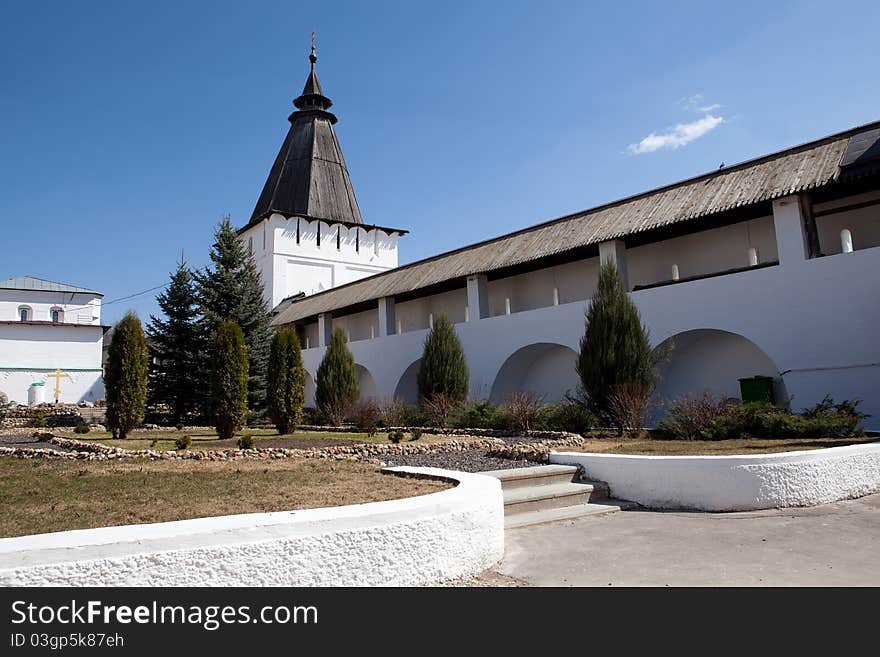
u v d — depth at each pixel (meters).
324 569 3.91
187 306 24.78
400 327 25.89
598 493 8.18
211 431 17.30
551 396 19.47
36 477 7.50
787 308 12.96
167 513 5.34
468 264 20.88
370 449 10.56
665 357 14.88
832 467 7.60
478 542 4.96
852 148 13.06
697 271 16.28
